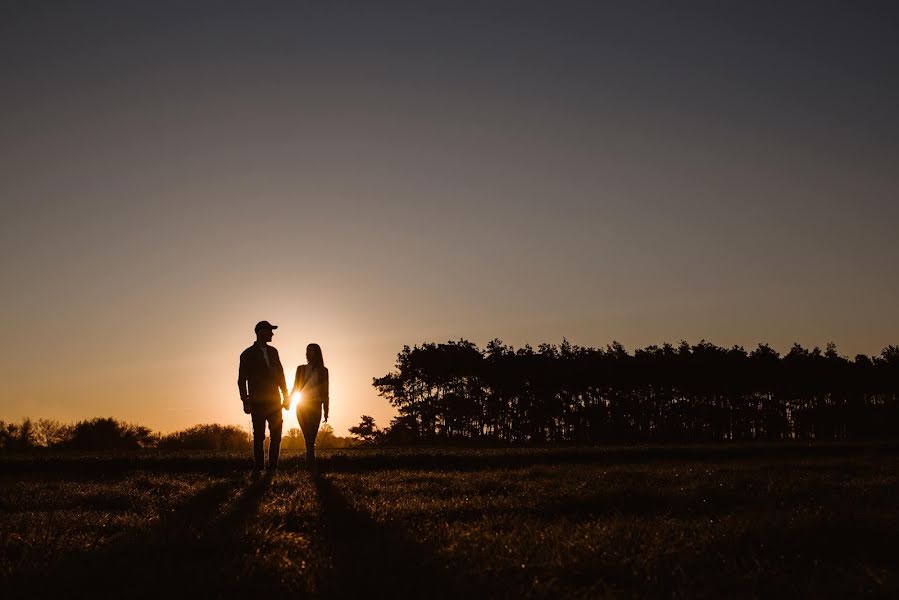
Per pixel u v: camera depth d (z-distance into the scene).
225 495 13.93
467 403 111.44
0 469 25.78
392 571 7.41
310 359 18.77
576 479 17.02
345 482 16.25
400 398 111.81
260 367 18.44
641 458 33.59
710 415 121.19
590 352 119.56
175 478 19.72
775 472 19.62
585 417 116.81
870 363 124.94
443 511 11.40
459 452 33.22
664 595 6.63
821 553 8.30
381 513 11.16
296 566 7.45
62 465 26.09
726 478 16.97
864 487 14.30
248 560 7.72
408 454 30.34
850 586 6.91
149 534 9.39
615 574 7.27
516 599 6.35
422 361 109.81
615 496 12.42
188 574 7.35
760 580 7.08
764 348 123.31
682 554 7.93
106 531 10.17
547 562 7.52
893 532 8.96
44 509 12.73
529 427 115.25
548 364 112.25
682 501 12.22
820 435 124.94
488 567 7.27
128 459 26.80
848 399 124.62
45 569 7.61
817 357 122.31
